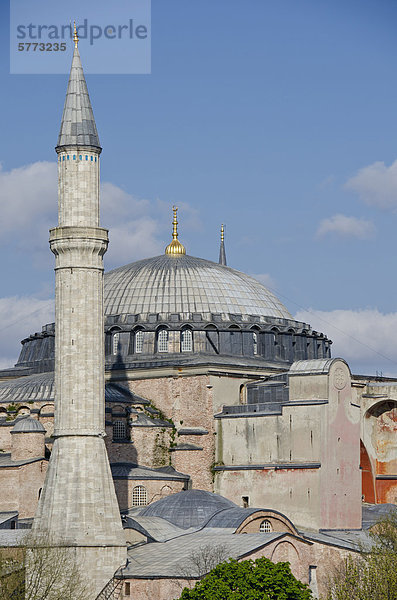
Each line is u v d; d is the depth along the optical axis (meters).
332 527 119.19
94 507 104.56
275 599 89.81
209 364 129.50
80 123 111.75
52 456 106.88
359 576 102.62
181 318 137.50
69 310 109.00
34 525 104.69
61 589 99.62
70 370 107.81
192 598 90.25
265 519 111.81
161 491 123.31
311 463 119.81
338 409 121.75
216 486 126.56
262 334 140.12
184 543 107.06
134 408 130.25
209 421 128.50
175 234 150.75
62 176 111.19
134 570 100.75
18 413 128.38
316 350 147.12
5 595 97.50
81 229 109.62
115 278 144.25
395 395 135.25
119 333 137.12
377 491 136.75
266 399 130.50
